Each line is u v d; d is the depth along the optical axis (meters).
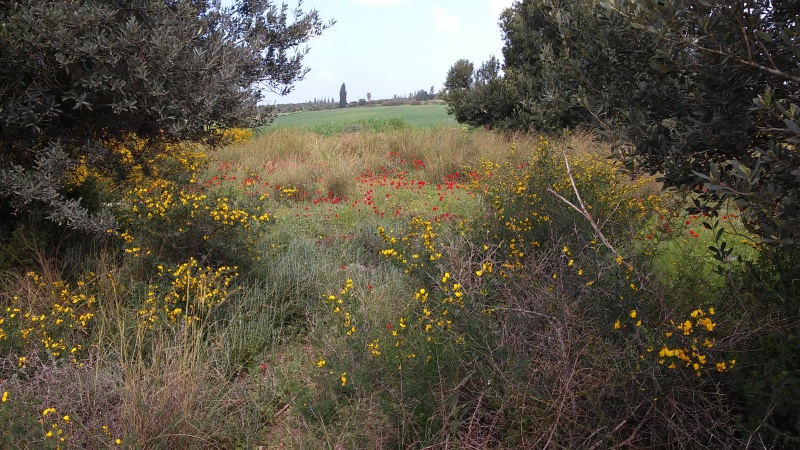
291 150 13.27
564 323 2.86
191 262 4.55
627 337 2.80
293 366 3.89
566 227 4.82
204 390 3.38
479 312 3.17
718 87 2.99
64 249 5.28
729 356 2.79
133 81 4.34
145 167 5.67
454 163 11.64
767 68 2.51
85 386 3.22
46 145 4.81
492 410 2.93
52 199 4.50
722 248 3.52
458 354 2.96
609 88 3.55
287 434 3.29
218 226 4.95
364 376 3.09
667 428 2.60
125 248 4.70
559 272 3.42
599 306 2.97
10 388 3.09
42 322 3.81
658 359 2.58
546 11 3.87
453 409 2.73
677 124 3.32
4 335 3.59
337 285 5.01
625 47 3.44
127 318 4.13
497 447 2.68
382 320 3.99
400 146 13.20
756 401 2.59
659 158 3.28
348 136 14.66
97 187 5.84
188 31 4.56
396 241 4.77
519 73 15.63
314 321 4.47
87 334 4.12
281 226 7.14
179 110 4.50
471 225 5.57
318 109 55.88
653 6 2.58
